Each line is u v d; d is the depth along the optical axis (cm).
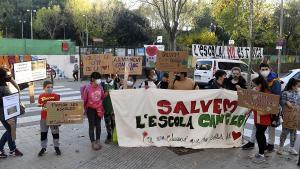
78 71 2784
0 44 2722
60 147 824
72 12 6856
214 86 862
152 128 821
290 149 792
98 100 799
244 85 855
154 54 2223
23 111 762
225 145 824
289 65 4556
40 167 698
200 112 812
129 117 815
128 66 987
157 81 1074
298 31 4722
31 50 2859
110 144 839
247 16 2995
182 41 4409
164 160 739
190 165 714
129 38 6206
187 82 843
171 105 809
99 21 6284
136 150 796
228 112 819
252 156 761
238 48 2808
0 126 1057
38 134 953
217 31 4472
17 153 763
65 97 1806
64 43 2998
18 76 937
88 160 737
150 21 6097
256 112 732
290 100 754
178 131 820
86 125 1049
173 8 2586
